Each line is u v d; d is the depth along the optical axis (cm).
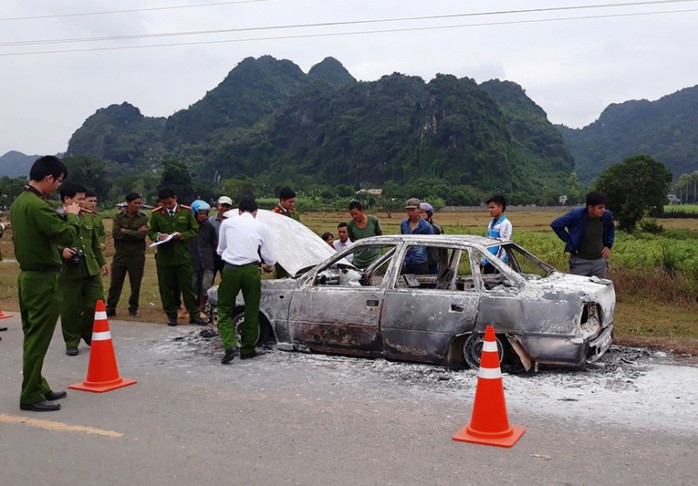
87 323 799
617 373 645
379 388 607
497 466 416
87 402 580
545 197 15138
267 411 543
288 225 873
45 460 443
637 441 461
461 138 18838
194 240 1033
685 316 1055
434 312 668
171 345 830
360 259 948
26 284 552
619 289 1273
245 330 732
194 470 420
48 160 561
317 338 732
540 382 613
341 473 409
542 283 659
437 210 12494
